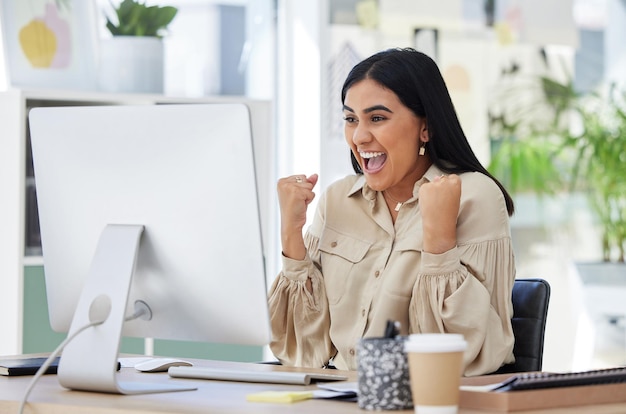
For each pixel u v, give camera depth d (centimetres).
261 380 198
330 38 505
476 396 159
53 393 187
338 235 264
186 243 189
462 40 530
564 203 549
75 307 209
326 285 259
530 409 158
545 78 548
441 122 253
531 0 545
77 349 187
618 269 552
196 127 186
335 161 507
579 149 552
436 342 151
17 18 441
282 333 259
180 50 486
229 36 499
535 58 546
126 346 425
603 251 555
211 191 185
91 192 199
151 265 194
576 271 549
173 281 192
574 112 554
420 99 251
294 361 260
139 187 193
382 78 249
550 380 162
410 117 251
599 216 554
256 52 508
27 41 442
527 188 542
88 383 185
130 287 191
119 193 195
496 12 536
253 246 184
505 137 539
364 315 253
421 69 252
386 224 257
